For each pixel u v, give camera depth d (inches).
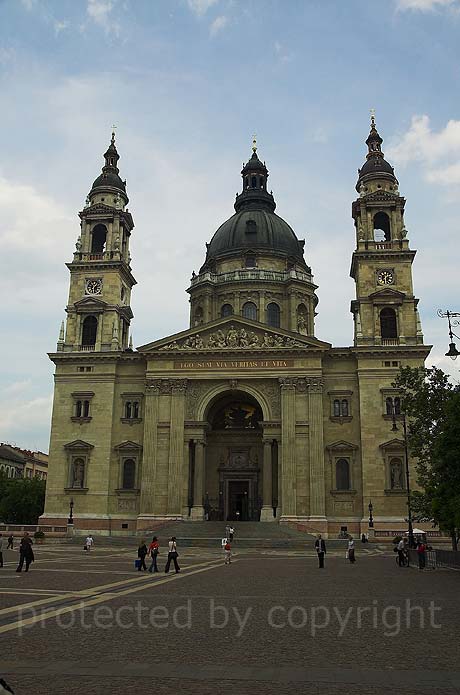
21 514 5251.0
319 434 3294.8
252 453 3661.4
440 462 1892.2
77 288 3720.5
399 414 3294.8
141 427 3464.6
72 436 3467.0
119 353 3523.6
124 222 3882.9
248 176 4763.8
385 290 3491.6
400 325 3467.0
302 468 3272.6
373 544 2903.5
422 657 601.6
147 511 3284.9
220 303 4146.2
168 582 1310.3
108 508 3356.3
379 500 3201.3
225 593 1115.3
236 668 554.6
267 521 3238.2
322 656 604.4
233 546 2861.7
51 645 641.0
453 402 1868.8
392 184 3750.0
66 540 3058.6
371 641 680.4
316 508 3198.8
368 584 1307.8
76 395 3511.3
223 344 3462.1
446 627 770.8
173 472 3312.0
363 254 3572.8
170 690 481.4
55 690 478.0
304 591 1159.6
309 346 3398.1
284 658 595.2
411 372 2384.4
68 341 3624.5
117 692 474.0
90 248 3796.8
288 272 4160.9
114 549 2672.2
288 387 3368.6
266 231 4365.2
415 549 1988.2
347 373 3422.7
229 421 3727.9
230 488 3661.4
